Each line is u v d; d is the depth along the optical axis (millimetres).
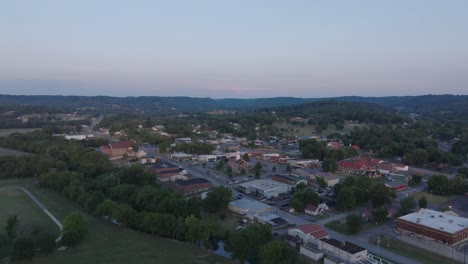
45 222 108500
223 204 119188
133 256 86438
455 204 134875
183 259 85688
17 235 97500
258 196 140750
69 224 93438
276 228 105750
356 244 94938
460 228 98062
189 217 96688
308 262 85438
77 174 146000
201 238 92188
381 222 113188
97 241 95000
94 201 116062
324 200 132000
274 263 77188
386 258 86812
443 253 90250
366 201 132375
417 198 141875
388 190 127938
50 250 87500
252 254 87438
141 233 101562
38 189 147375
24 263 82000
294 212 121875
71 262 83062
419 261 85500
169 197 111938
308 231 96125
